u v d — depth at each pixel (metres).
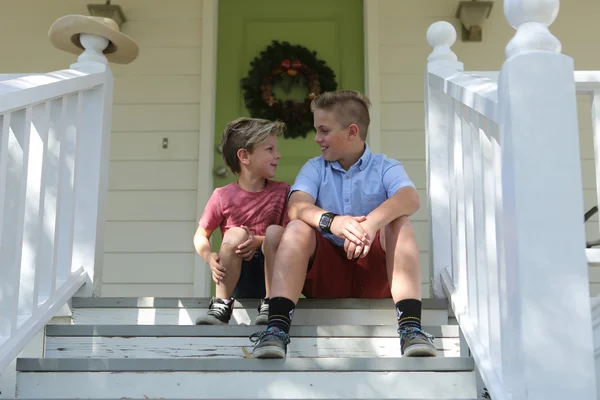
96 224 2.57
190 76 4.12
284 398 1.86
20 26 4.16
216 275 2.35
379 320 2.34
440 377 1.89
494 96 1.83
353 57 4.22
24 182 2.06
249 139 2.55
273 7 4.27
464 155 2.19
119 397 1.87
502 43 4.12
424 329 2.22
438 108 2.65
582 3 4.18
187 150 4.04
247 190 2.62
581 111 4.00
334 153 2.37
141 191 4.00
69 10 4.18
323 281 2.34
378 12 4.17
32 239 2.18
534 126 1.65
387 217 2.12
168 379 1.87
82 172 2.61
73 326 2.18
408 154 4.03
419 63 4.12
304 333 2.17
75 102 2.54
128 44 2.79
